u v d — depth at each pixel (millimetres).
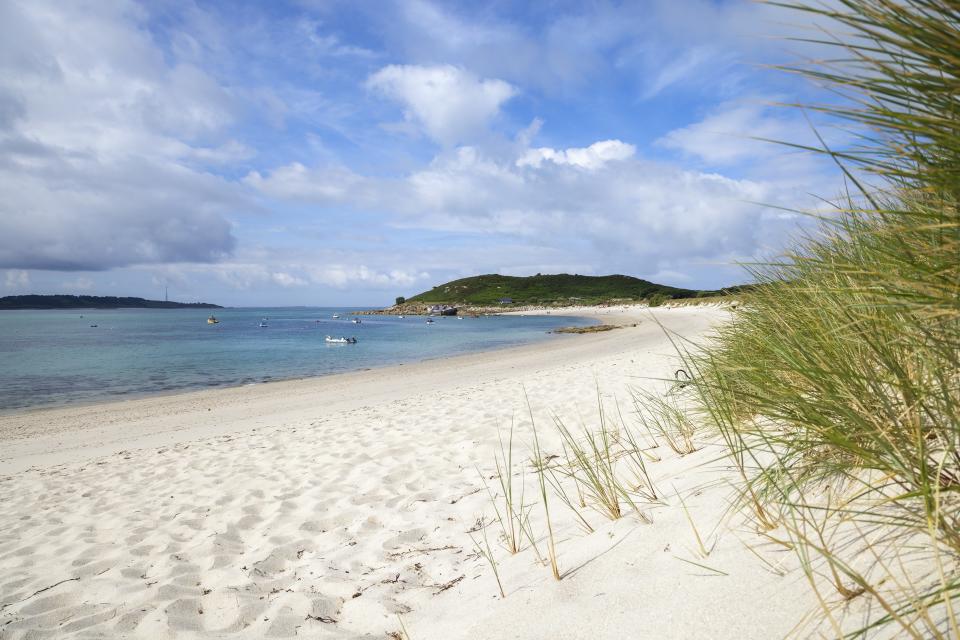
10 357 26141
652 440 3717
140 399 13984
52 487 5852
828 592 1160
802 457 1591
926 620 857
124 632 2342
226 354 26797
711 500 1952
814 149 1056
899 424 1300
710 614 1275
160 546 3549
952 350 1100
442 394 10406
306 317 110188
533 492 3512
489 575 2283
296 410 10703
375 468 5004
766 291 2916
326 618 2293
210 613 2465
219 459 6348
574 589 1730
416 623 2055
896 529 1224
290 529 3637
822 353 1670
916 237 1191
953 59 784
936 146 892
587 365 12703
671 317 41062
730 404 2164
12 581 3160
